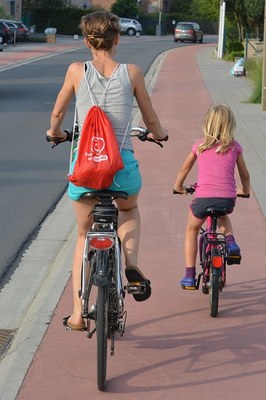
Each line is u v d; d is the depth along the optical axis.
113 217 11.41
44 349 12.73
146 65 93.56
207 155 14.30
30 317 14.37
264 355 12.62
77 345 12.91
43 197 25.22
